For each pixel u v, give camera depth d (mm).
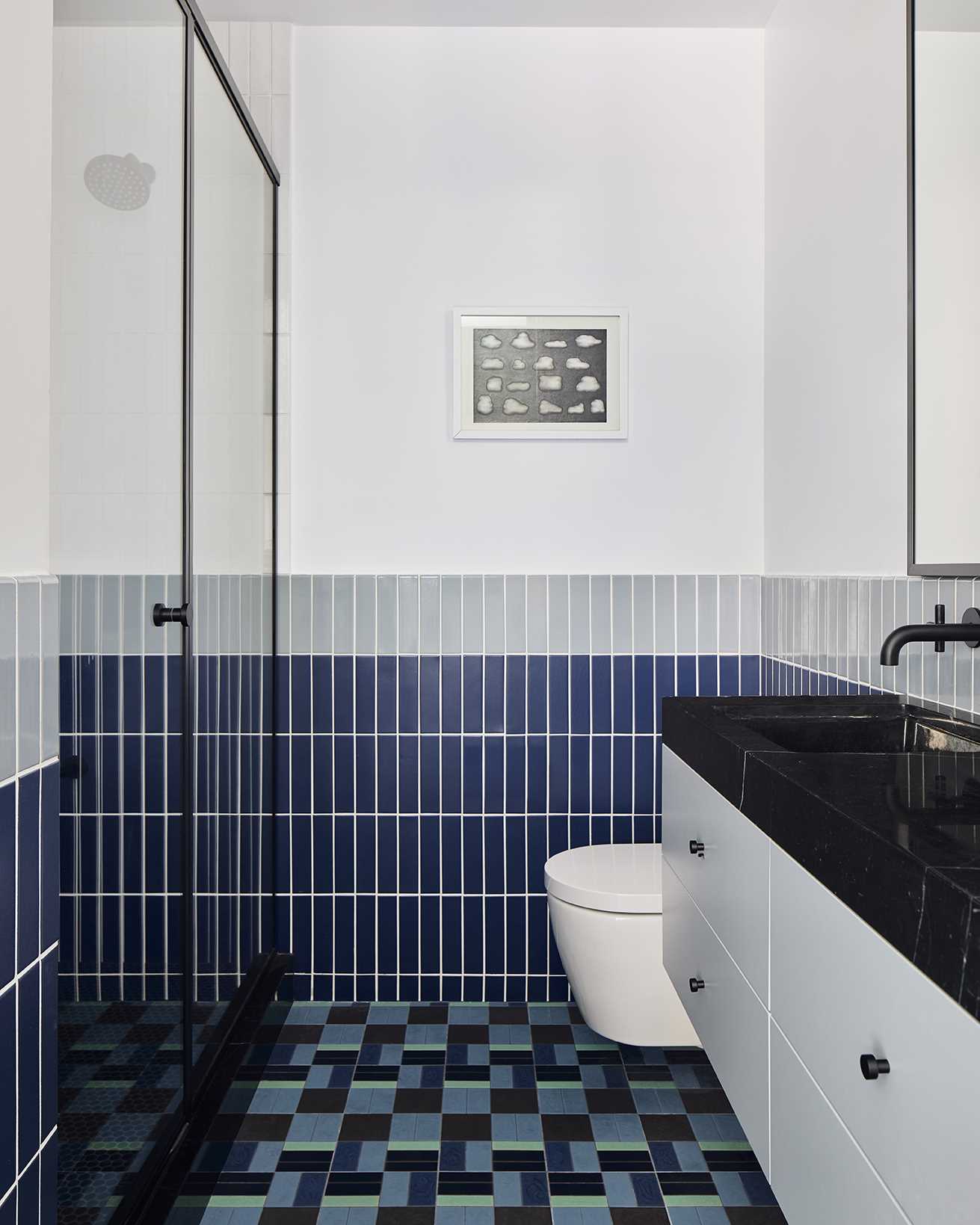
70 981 1266
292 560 2822
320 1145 2053
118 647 1450
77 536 1283
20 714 1025
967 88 1600
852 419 2184
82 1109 1314
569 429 2812
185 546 1818
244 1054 2113
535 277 2824
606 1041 2541
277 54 2777
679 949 1948
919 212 1775
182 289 1798
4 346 1026
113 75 1413
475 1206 1852
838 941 1077
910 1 1788
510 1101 2230
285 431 2799
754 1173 1958
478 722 2824
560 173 2826
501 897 2838
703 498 2842
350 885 2826
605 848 2570
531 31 2822
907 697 1878
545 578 2814
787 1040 1249
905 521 1916
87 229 1322
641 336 2836
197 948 1904
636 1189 1902
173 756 1736
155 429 1637
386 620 2807
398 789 2822
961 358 1633
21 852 1027
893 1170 931
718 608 2838
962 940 791
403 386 2814
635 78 2826
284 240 2795
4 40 1021
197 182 1905
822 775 1271
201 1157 1753
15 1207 1014
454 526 2826
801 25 2502
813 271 2432
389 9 2721
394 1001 2826
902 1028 913
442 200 2814
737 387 2848
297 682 2805
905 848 917
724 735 1606
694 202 2836
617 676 2828
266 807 2658
